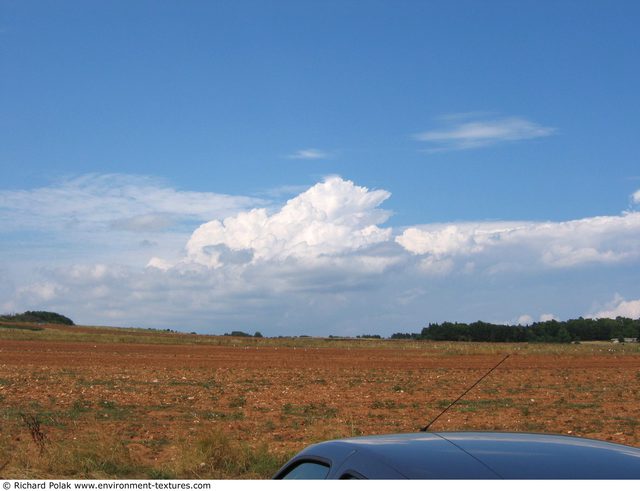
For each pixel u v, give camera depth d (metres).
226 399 22.20
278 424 17.41
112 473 10.87
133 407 19.94
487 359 43.25
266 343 62.88
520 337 105.19
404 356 46.03
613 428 17.55
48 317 102.94
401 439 4.08
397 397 23.47
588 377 31.73
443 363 39.25
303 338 80.44
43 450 11.51
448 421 18.38
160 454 13.03
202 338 67.56
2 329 64.56
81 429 15.86
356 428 15.89
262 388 25.44
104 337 59.19
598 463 3.59
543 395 24.72
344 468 3.79
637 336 107.62
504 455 3.67
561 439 4.15
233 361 38.28
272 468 11.36
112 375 28.77
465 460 3.58
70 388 23.98
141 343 57.00
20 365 32.12
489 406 21.58
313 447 4.42
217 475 10.88
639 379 31.02
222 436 12.07
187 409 19.81
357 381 28.69
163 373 30.20
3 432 14.66
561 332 104.75
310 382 27.92
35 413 18.14
